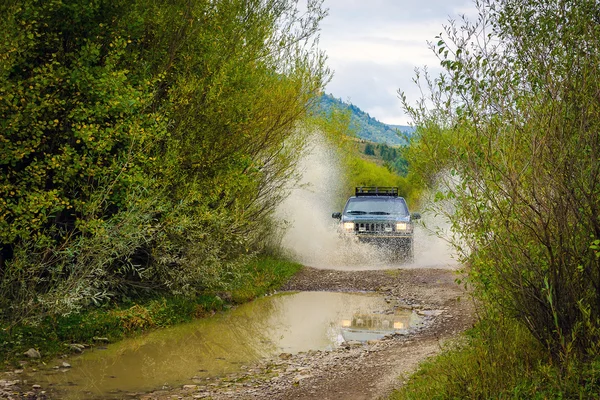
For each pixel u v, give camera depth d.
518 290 5.34
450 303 11.94
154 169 9.75
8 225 8.06
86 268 8.66
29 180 8.43
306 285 14.30
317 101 13.81
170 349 8.80
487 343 5.94
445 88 5.39
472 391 5.11
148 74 10.30
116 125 8.90
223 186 10.93
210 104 10.65
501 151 5.17
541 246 5.19
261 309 11.77
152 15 10.19
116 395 6.69
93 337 8.89
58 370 7.53
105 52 9.92
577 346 5.18
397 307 11.88
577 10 5.11
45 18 8.98
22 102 8.13
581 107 4.95
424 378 6.46
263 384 7.16
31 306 8.27
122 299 10.64
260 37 11.72
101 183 9.56
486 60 5.27
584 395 4.74
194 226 10.63
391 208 18.41
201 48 10.86
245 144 11.82
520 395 4.93
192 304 11.05
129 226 8.80
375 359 8.05
